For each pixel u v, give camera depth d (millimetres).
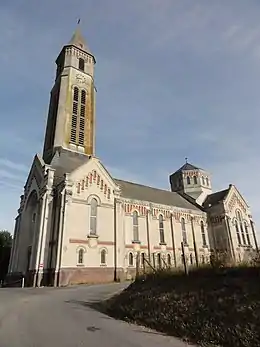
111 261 37406
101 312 14828
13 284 38906
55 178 39219
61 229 34000
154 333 10688
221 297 11172
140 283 17266
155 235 45531
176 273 15719
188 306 11695
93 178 39844
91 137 49031
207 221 56031
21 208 46438
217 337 9344
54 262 33031
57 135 45188
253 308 9617
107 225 38906
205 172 67625
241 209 58688
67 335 9820
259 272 11531
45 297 20453
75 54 54031
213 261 15008
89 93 52125
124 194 46344
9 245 65625
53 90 53656
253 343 8398
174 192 63781
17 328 10766
